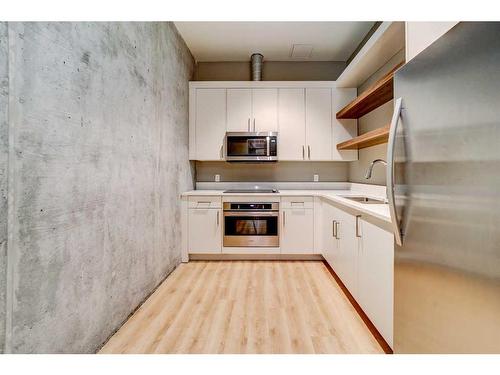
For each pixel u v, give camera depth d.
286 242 3.44
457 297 0.93
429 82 1.06
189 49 3.74
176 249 3.21
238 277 2.88
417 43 1.32
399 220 1.30
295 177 4.17
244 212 3.43
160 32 2.65
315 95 3.74
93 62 1.58
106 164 1.72
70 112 1.39
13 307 1.08
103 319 1.71
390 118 2.85
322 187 4.17
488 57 0.78
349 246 2.30
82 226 1.49
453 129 0.93
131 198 2.07
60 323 1.33
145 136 2.31
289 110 3.74
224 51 3.81
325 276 2.90
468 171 0.86
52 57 1.26
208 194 3.42
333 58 4.04
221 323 1.98
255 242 3.44
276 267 3.20
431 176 1.05
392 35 2.33
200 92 3.74
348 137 3.75
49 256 1.26
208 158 3.73
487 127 0.79
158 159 2.61
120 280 1.92
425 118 1.09
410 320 1.23
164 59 2.76
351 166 4.01
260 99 3.74
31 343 1.16
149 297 2.40
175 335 1.83
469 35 0.86
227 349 1.67
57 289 1.31
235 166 4.16
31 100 1.15
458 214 0.91
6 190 1.04
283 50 3.79
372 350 1.66
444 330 1.00
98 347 1.65
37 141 1.18
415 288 1.19
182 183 3.44
